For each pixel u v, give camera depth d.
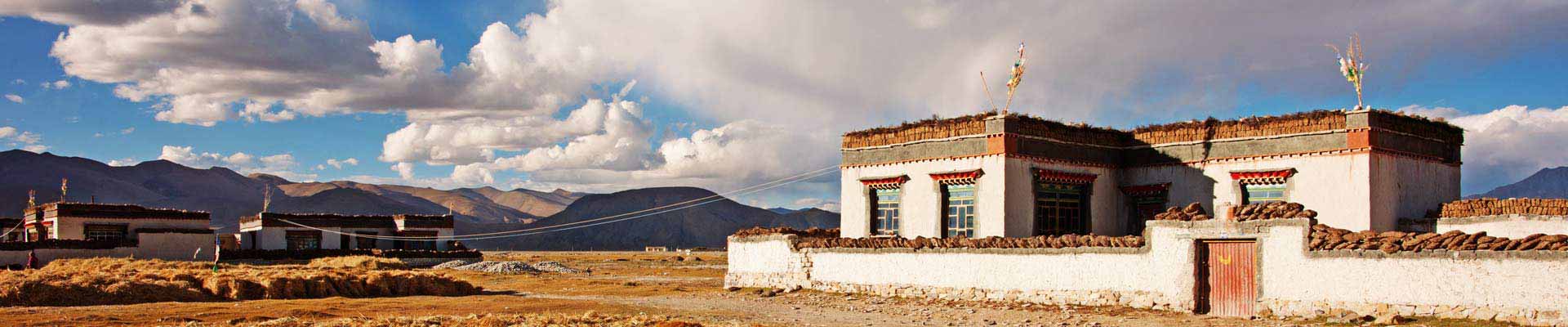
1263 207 22.94
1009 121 32.88
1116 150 36.84
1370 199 29.27
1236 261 23.34
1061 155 34.66
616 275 57.41
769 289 35.56
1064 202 34.88
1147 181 35.88
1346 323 20.81
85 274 34.09
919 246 30.42
